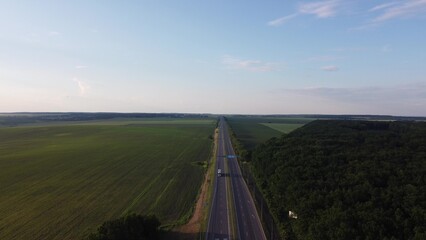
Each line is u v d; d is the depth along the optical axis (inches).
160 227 3934.5
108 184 5900.6
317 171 4658.0
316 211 3563.0
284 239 3607.3
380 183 3951.8
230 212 4461.1
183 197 5137.8
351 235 2962.6
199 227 3959.2
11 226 3966.5
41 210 4527.6
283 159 5713.6
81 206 4704.7
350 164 4761.3
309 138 7096.5
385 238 2783.0
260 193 5359.3
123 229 3289.9
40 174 6599.4
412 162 4525.1
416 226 2898.6
